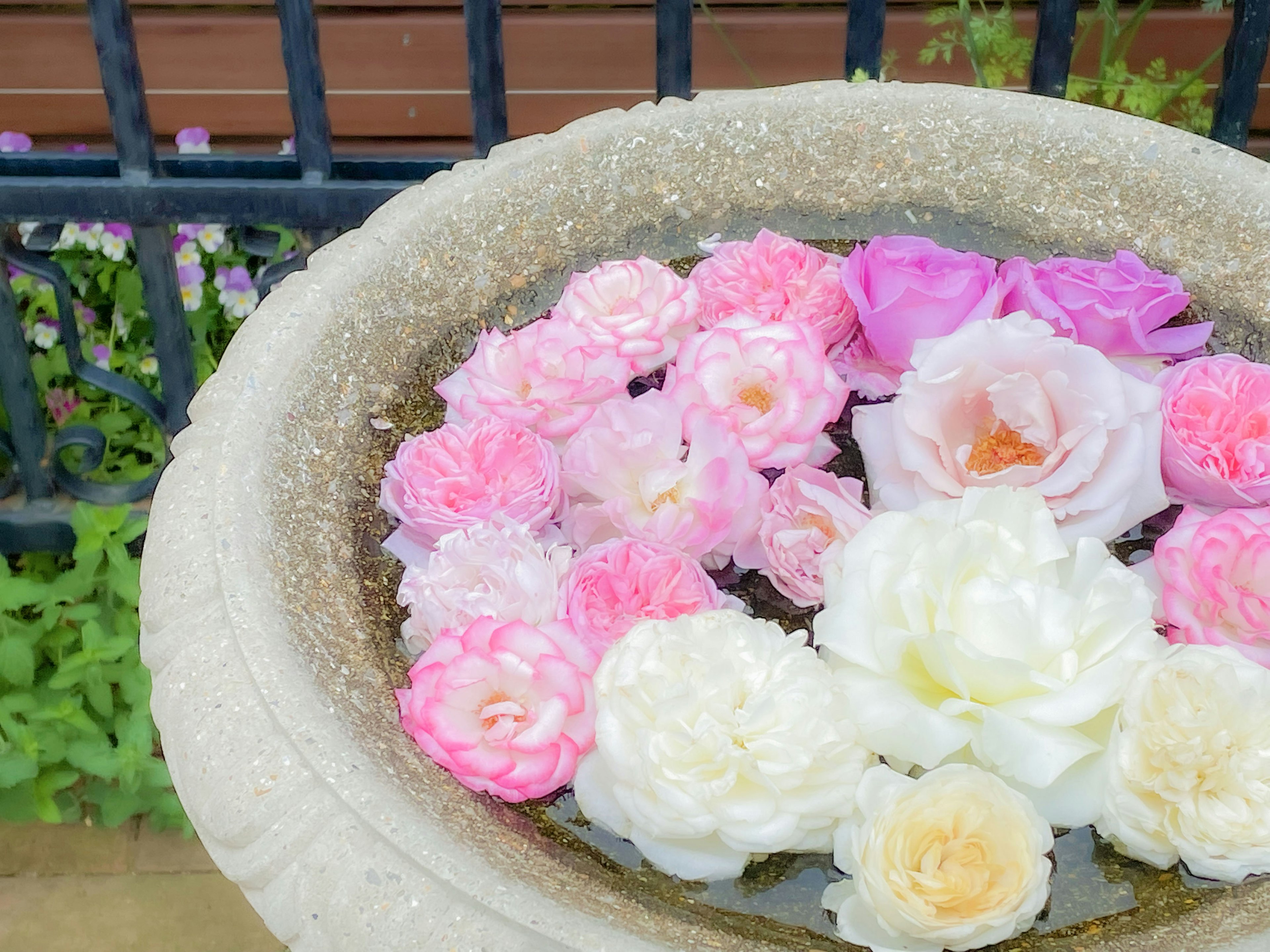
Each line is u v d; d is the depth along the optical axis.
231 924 1.27
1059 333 0.70
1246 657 0.60
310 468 0.69
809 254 0.75
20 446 1.33
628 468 0.65
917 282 0.69
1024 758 0.55
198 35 1.66
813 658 0.57
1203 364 0.67
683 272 0.80
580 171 0.80
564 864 0.58
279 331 0.71
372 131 1.76
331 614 0.65
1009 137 0.80
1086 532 0.63
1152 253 0.78
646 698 0.56
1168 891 0.57
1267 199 0.75
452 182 0.78
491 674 0.59
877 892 0.54
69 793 1.37
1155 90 1.40
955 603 0.57
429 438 0.67
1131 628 0.56
